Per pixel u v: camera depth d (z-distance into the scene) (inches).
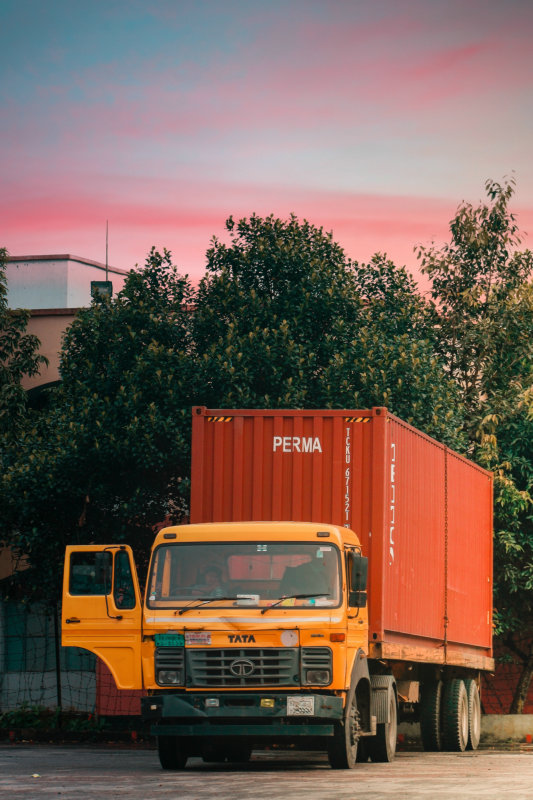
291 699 536.1
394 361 896.3
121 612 566.3
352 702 562.9
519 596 1064.2
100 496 919.0
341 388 890.7
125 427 882.1
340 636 541.0
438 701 784.9
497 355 1085.1
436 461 762.2
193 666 545.0
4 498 915.4
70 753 754.8
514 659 1127.6
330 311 943.0
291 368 906.1
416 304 1026.7
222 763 637.3
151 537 959.6
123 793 432.1
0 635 1162.0
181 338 966.4
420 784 474.0
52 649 1160.2
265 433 658.8
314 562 556.1
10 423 1097.4
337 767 561.9
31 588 959.0
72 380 963.3
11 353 1181.1
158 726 545.3
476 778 517.3
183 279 992.9
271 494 652.7
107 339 957.8
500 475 1007.0
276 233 988.6
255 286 975.6
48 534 939.3
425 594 718.5
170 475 929.5
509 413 1035.3
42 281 1630.2
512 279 1101.7
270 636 542.6
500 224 1109.1
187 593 557.0
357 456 644.7
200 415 666.2
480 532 898.1
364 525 636.1
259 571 557.0
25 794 430.3
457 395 999.6
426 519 728.3
